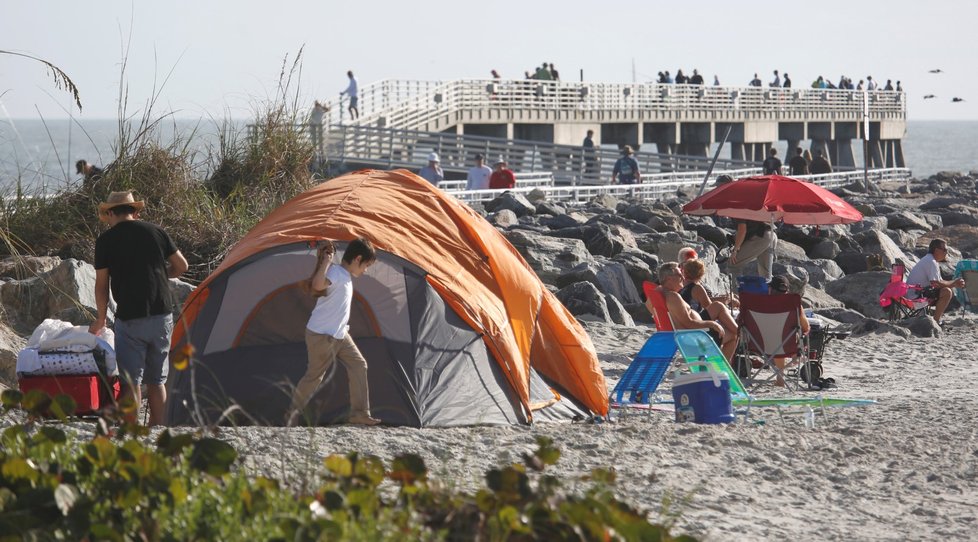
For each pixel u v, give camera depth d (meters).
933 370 49.56
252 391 32.06
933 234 109.00
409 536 14.67
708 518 22.66
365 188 35.94
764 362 43.41
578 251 73.94
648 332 57.38
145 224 30.16
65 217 52.53
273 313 34.00
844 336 45.88
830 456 29.12
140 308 29.62
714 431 31.33
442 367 32.62
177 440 17.36
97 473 16.70
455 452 27.09
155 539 14.75
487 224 37.00
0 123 50.22
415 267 33.59
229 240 53.56
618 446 28.75
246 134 60.16
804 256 86.94
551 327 36.88
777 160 125.69
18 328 42.31
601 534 14.66
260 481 16.33
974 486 26.67
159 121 55.75
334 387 32.41
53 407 19.66
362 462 17.25
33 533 14.81
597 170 159.12
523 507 15.65
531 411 33.91
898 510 24.44
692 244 81.12
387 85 166.62
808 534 22.11
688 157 164.50
